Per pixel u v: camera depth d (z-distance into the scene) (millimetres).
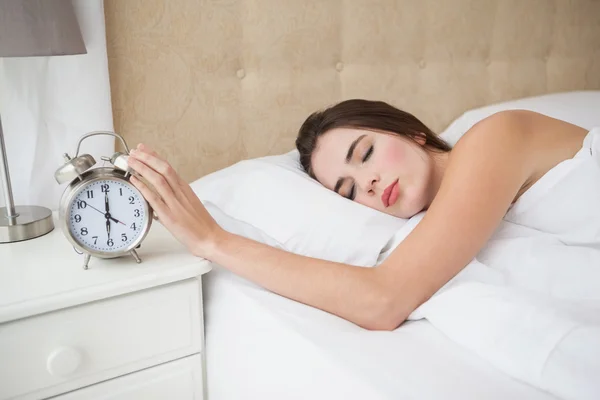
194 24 1322
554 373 635
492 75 1896
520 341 680
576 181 928
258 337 859
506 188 889
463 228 838
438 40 1738
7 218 1015
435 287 836
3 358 767
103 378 860
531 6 1910
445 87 1792
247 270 893
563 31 2016
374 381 660
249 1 1389
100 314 832
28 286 799
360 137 1104
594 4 2053
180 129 1359
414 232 860
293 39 1477
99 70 1185
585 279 831
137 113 1295
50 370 793
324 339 766
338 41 1561
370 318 817
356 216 1054
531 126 993
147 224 885
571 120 1474
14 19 895
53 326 795
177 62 1317
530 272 876
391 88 1683
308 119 1271
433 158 1129
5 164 992
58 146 1196
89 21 1148
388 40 1640
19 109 1143
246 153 1479
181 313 914
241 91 1437
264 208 1119
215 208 1160
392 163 1071
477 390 644
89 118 1202
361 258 1021
